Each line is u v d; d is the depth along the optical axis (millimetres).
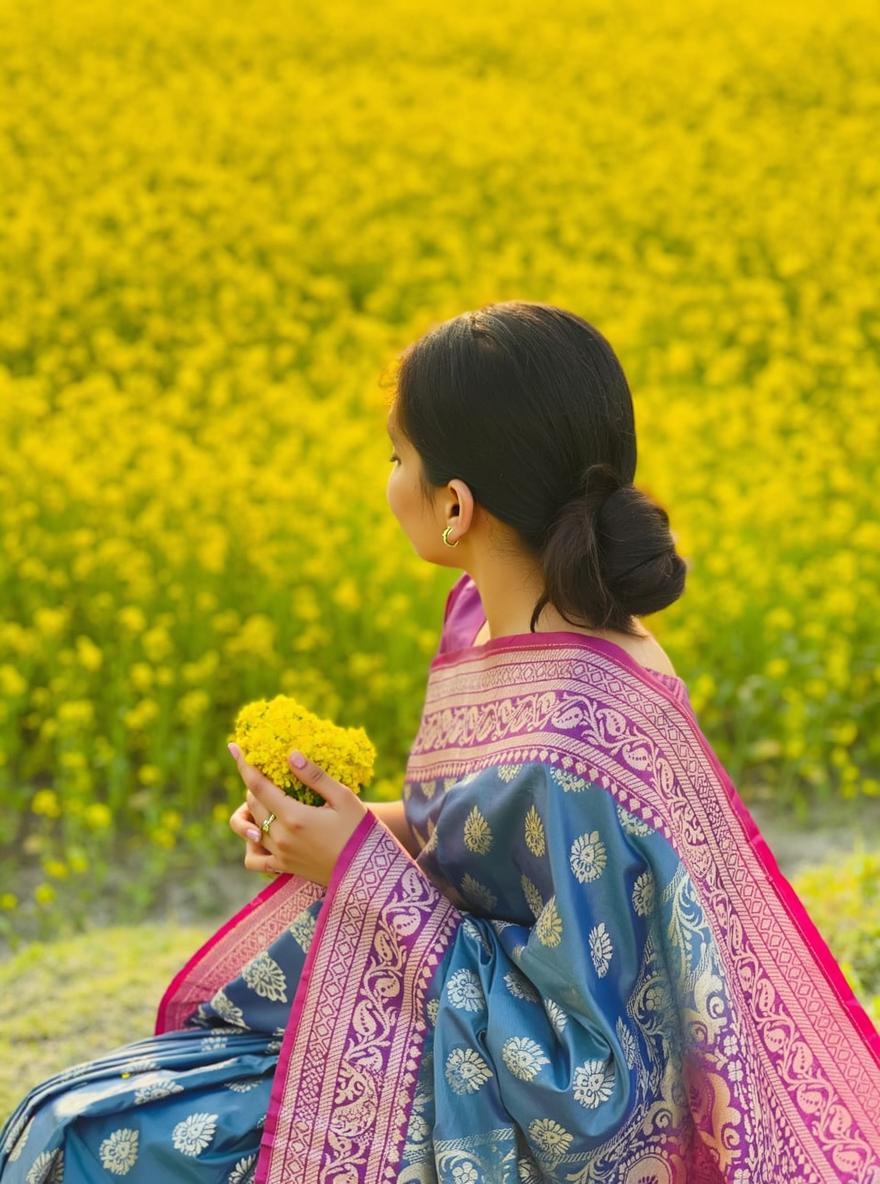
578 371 1979
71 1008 3746
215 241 10070
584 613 1977
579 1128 1831
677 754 1982
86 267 9555
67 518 6668
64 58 12805
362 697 5922
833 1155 2010
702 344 9297
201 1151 1987
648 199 11078
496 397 1962
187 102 11969
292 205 10562
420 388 2010
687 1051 1917
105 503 6590
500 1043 1855
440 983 1915
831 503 7480
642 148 11750
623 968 1895
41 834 5504
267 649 5824
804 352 9016
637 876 1898
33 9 13367
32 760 5801
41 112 11750
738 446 7871
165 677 5512
